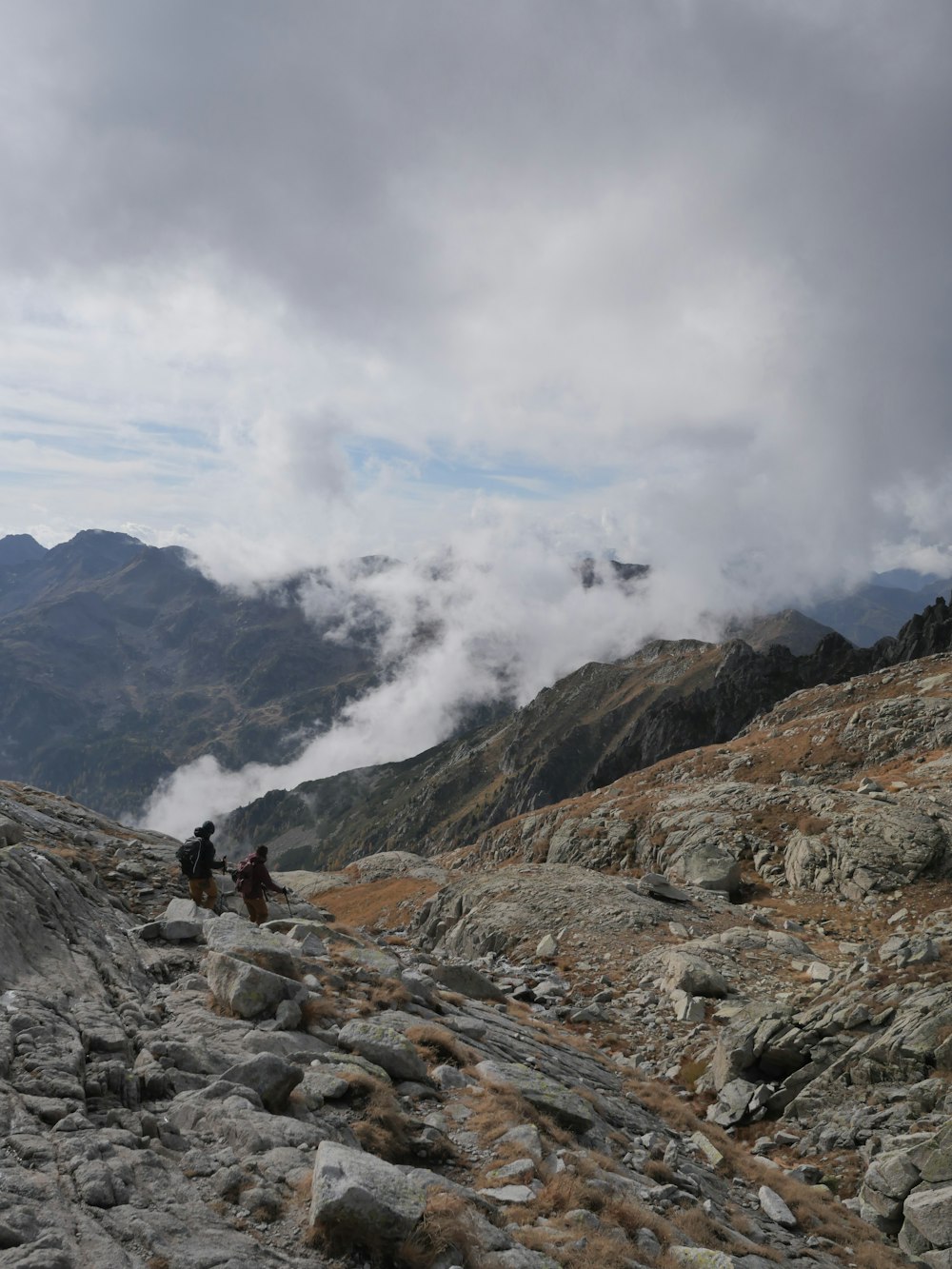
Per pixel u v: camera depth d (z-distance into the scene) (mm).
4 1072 9750
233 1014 14172
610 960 35438
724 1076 23469
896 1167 16578
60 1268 6559
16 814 26562
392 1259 8008
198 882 22812
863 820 45156
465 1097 13891
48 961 13797
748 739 82438
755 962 32875
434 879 82625
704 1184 15656
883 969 24297
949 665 80938
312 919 26344
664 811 60375
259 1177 8883
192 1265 7062
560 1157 12633
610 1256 9711
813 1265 13508
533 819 84125
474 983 26672
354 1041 14148
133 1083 10484
